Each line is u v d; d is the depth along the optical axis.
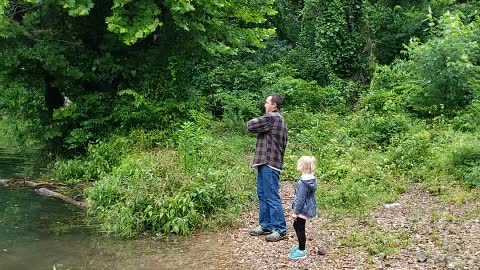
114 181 8.19
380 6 20.02
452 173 8.94
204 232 6.98
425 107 13.12
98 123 11.84
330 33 18.22
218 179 7.93
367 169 9.26
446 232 6.28
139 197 7.32
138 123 11.94
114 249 6.37
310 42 19.58
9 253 6.20
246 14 13.37
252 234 6.63
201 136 10.33
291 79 16.61
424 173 9.12
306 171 5.70
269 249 6.10
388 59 19.34
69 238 6.84
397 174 9.37
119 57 12.51
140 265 5.77
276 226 6.38
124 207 7.21
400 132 11.73
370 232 6.41
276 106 6.48
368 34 18.84
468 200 7.62
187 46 12.41
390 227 6.59
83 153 12.15
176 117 12.16
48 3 11.10
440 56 12.74
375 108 14.25
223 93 16.50
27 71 12.01
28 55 11.21
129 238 6.84
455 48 12.63
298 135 12.37
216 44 12.64
